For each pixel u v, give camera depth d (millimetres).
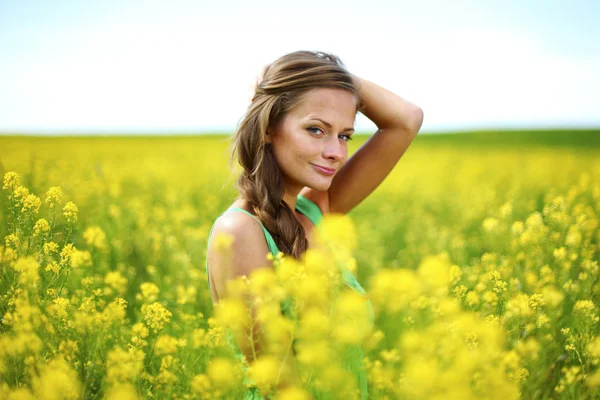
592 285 2689
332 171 1679
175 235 5094
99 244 2961
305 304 1605
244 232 1624
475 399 1377
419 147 27500
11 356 1601
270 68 1693
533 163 14648
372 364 1850
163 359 1911
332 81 1649
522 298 2029
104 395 1621
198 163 14359
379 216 7496
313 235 1944
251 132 1672
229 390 1655
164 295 3107
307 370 1515
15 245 2045
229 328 1749
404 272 1580
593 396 1898
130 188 8516
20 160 5957
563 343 2318
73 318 1931
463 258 4383
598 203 5324
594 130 36906
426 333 1576
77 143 21078
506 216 3504
